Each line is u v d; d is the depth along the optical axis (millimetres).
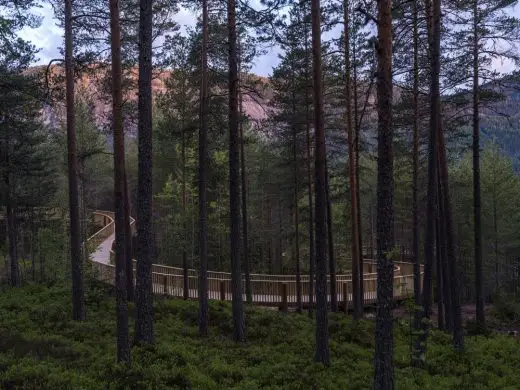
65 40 14445
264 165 36219
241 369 10930
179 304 18172
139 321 11633
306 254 34250
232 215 13844
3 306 16438
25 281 23953
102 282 20719
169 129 22297
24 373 8875
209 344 13234
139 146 11188
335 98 19141
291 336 14883
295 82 19359
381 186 8320
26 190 25391
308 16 16891
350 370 11469
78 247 14953
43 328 13508
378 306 8375
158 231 39281
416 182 19047
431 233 12844
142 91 11016
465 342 15281
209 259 34625
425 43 15727
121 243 10148
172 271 27484
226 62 17391
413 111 18078
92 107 18609
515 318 24016
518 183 39469
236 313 14023
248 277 21672
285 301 22328
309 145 20094
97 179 43719
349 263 35688
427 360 12617
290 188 22625
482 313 18375
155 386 8945
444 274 17953
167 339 13109
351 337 15320
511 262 43125
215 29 15570
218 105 16234
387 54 8203
